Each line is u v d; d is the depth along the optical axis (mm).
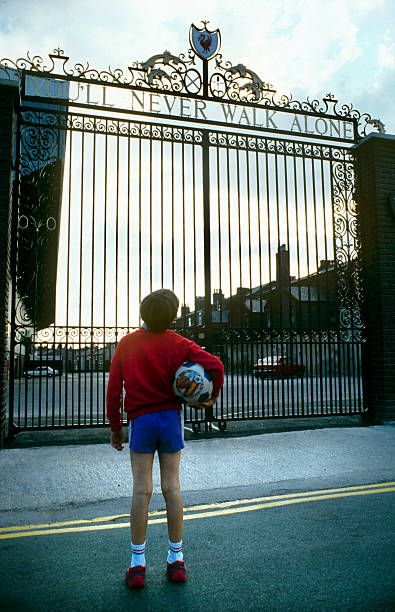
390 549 3086
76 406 11953
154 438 2689
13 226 6535
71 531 3514
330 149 8203
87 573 2809
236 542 3248
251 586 2609
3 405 6109
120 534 3457
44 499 4195
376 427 7355
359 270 8156
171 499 2705
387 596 2479
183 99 7426
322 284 22047
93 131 6934
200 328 7125
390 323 7848
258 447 6121
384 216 8039
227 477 4891
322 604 2404
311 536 3334
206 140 7410
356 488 4547
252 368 7309
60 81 7496
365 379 8062
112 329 6668
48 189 6836
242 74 7723
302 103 7996
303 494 4367
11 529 3553
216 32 7711
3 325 6066
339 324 7883
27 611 2361
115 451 5836
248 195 7539
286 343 7496
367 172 8242
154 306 2785
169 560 2705
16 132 6676
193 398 2635
